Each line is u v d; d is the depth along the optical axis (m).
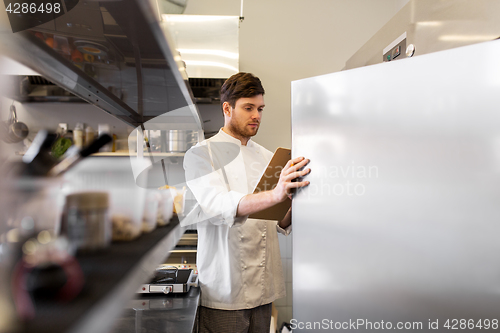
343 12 2.75
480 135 0.57
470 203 0.58
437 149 0.61
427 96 0.62
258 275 1.38
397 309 0.64
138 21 0.51
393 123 0.65
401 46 1.31
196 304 1.21
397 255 0.64
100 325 0.38
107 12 0.48
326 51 2.74
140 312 1.12
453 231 0.59
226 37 2.20
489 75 0.57
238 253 1.35
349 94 0.70
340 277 0.70
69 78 0.69
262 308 1.43
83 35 0.54
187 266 2.07
